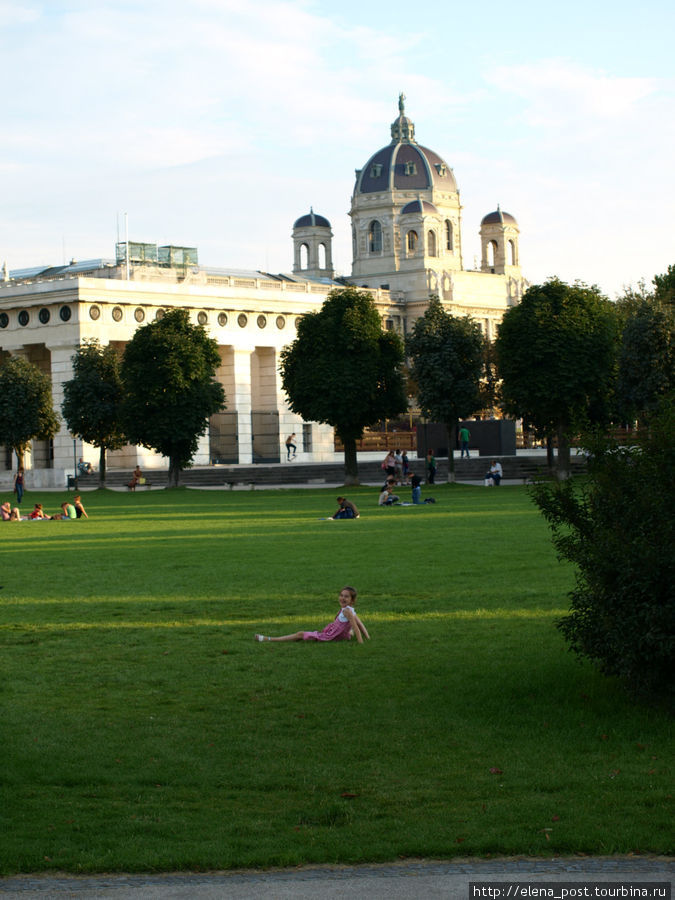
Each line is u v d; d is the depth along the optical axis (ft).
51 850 34.63
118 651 63.36
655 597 47.11
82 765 43.04
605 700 49.96
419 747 44.52
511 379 247.70
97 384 279.08
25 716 49.88
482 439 325.21
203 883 32.14
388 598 79.05
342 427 264.31
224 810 38.19
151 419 269.64
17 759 43.70
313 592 82.94
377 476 297.74
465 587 83.10
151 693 53.78
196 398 269.85
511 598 77.30
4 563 108.47
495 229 620.08
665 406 52.03
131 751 44.70
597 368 239.09
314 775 41.50
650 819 36.22
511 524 138.51
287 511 181.06
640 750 43.60
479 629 66.69
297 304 433.48
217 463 399.44
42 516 183.32
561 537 52.19
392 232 588.50
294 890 31.24
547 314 241.14
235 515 174.50
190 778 41.34
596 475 51.21
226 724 48.26
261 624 70.69
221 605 78.18
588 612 50.49
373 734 46.34
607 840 34.37
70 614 75.92
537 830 35.45
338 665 58.75
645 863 33.14
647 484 49.49
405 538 123.24
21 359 294.25
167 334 267.80
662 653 46.29
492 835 35.09
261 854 33.86
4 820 37.40
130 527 153.99
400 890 31.12
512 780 40.47
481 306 575.38
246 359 414.62
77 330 368.48
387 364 263.90
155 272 404.98
